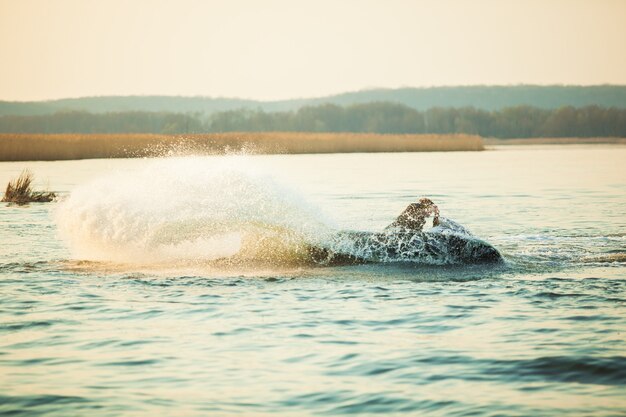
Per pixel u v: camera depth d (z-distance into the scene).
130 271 47.19
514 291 40.56
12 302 38.81
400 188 115.81
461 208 86.88
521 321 34.34
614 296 39.00
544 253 52.47
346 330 33.31
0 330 33.66
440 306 37.44
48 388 26.33
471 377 26.97
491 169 172.75
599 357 28.72
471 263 48.62
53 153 173.38
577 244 56.75
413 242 49.38
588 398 24.83
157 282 43.78
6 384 26.77
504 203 93.06
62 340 32.09
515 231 65.25
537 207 87.50
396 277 44.81
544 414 23.58
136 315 36.16
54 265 49.22
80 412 24.22
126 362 29.09
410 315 35.75
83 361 29.25
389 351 30.09
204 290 41.62
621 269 46.50
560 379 26.64
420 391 25.69
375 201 94.12
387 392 25.62
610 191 110.75
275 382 26.73
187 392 25.86
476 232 64.56
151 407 24.58
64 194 102.94
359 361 28.89
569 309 36.44
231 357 29.58
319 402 24.86
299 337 32.25
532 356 29.05
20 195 97.31
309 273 46.31
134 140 186.88
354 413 23.97
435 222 51.47
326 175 146.25
